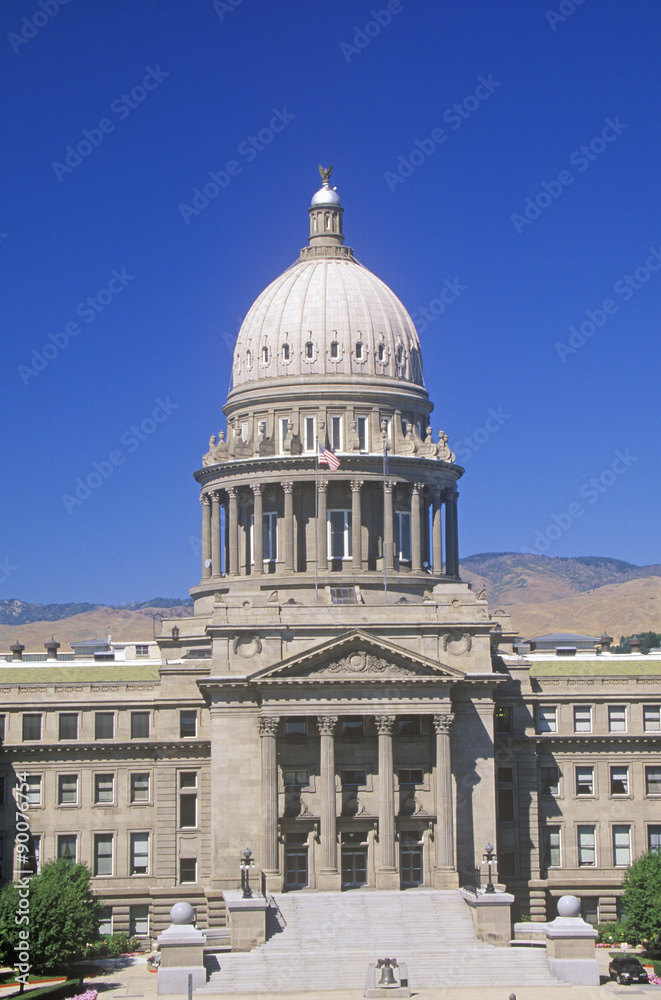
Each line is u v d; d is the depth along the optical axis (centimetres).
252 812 13075
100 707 14025
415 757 13225
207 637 15262
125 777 13950
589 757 14250
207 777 13850
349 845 13050
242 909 11800
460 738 13338
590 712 14338
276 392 16600
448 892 12612
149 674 14538
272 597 13912
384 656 13038
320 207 17688
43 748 13862
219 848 13012
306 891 12756
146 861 13875
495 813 13312
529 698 14175
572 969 11306
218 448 16800
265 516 16512
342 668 13012
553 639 17575
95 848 13838
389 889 12781
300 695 12975
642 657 15188
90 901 13075
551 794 14188
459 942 11912
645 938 12425
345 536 16262
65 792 13912
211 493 16775
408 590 15938
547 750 14225
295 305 16888
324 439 16412
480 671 13362
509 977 11338
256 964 11469
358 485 16138
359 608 13462
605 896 14025
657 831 14212
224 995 11031
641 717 14338
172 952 11262
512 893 13812
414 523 16225
